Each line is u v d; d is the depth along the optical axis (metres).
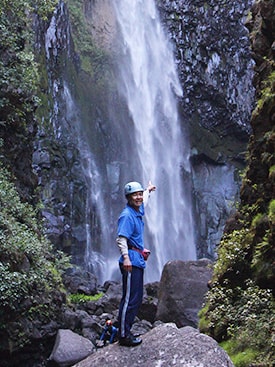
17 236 10.66
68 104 25.38
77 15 28.75
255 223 9.05
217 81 29.06
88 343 10.39
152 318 13.91
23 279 10.12
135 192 5.49
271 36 10.07
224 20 28.69
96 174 25.31
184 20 29.45
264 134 9.52
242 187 9.98
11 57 13.49
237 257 9.12
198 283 13.14
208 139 29.38
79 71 27.62
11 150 13.48
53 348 10.45
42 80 23.45
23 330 10.17
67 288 15.78
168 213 27.62
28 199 13.94
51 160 22.34
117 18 30.41
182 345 5.36
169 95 29.64
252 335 7.70
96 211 24.38
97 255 23.62
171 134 29.22
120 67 29.25
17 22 14.27
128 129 27.98
